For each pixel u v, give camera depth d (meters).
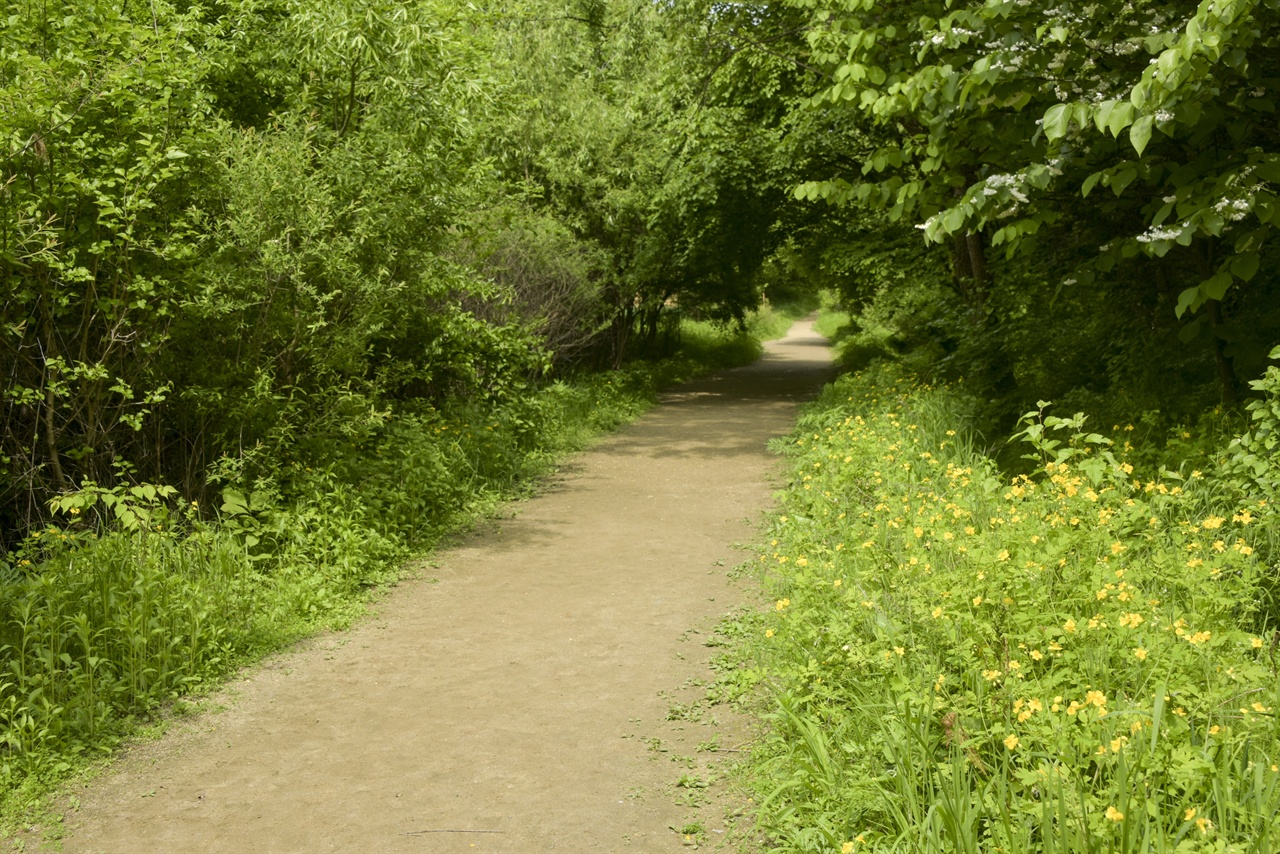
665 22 14.63
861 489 7.62
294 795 4.06
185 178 7.33
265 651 5.74
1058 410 8.90
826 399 15.80
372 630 6.19
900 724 3.61
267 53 9.72
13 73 6.36
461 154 10.40
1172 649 3.56
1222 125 6.56
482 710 4.91
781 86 17.45
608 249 18.42
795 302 66.75
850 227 19.36
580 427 14.38
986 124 6.90
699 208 18.16
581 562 7.70
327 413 8.34
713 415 17.23
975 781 3.34
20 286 6.64
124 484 7.14
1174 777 2.86
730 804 3.91
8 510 7.18
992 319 11.83
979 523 5.91
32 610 5.15
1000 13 6.13
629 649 5.73
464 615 6.45
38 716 4.53
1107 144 6.48
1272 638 4.38
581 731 4.63
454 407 11.70
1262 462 5.59
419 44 9.12
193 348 7.58
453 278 10.09
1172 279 8.61
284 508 7.47
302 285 7.61
